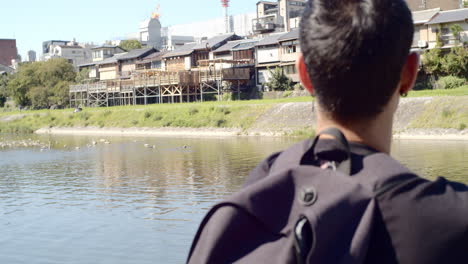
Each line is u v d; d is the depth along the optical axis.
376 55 1.21
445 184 1.20
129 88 66.31
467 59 40.97
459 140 27.80
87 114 58.53
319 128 1.35
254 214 1.19
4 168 26.66
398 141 28.83
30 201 16.88
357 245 1.10
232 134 40.31
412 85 1.35
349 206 1.14
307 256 1.10
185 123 45.69
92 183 20.30
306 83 1.36
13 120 65.69
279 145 30.75
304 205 1.16
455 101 31.19
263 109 41.88
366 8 1.21
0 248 11.33
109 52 89.88
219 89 56.66
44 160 29.78
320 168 1.20
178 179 20.08
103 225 13.06
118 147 35.75
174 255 10.34
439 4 52.28
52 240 11.86
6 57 151.88
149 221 13.26
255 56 56.59
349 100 1.25
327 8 1.25
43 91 77.44
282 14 92.38
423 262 1.11
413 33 1.29
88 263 10.05
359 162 1.23
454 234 1.12
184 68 65.69
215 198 15.95
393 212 1.14
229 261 1.21
